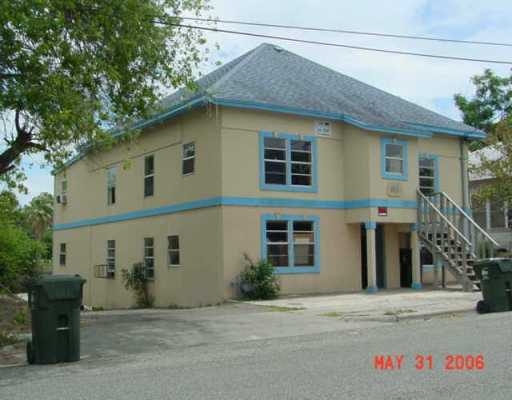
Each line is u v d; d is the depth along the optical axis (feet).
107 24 41.16
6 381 28.53
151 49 43.83
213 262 65.77
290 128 69.62
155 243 77.41
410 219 72.43
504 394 21.50
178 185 72.74
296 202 69.10
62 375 29.27
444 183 82.07
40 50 37.24
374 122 71.15
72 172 102.12
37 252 75.92
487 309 49.60
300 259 69.05
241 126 66.54
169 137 74.90
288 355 31.65
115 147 86.99
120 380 27.02
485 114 127.95
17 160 44.16
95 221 93.15
